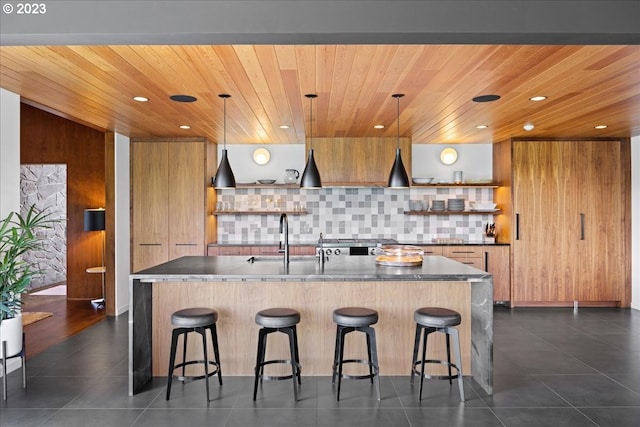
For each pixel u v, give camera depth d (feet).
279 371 13.07
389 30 7.48
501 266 22.62
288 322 11.23
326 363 13.20
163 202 21.91
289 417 10.46
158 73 11.53
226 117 17.13
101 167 24.29
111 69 11.21
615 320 19.84
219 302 13.20
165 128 19.48
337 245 21.98
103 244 24.29
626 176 22.26
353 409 10.87
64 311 21.42
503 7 7.50
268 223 24.30
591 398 11.51
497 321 19.71
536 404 11.15
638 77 11.93
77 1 7.48
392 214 24.49
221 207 24.07
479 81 12.29
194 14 7.48
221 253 22.20
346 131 20.51
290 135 21.54
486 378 11.94
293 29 7.48
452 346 13.20
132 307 11.78
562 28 7.51
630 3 7.52
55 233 29.19
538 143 22.34
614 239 22.31
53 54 10.13
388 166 22.36
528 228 22.43
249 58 10.42
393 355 13.20
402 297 13.20
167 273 11.85
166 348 13.17
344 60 10.56
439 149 24.67
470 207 24.56
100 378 12.85
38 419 10.32
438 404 11.16
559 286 22.40
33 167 28.22
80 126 24.07
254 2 7.50
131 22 7.48
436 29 7.48
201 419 10.34
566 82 12.41
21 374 13.14
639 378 12.90
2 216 13.33
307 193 24.40
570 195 22.34
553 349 15.65
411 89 13.12
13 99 13.56
